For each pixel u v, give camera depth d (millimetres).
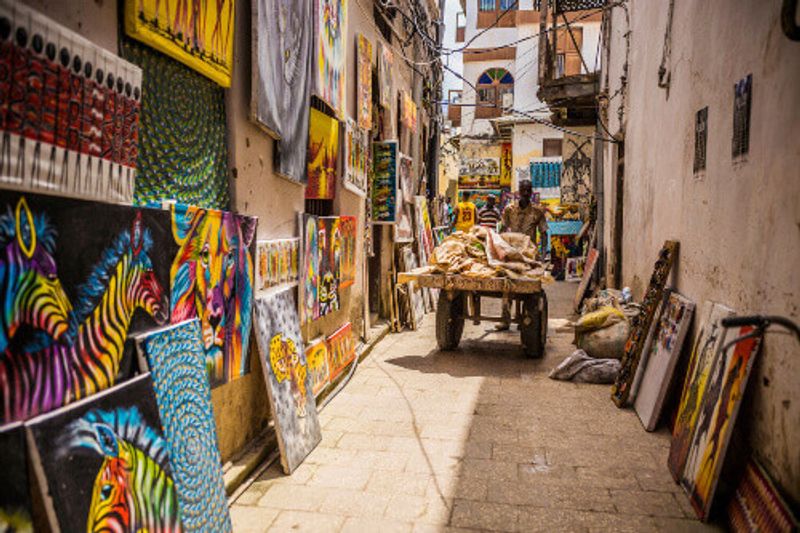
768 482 3021
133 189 2705
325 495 3732
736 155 4031
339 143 6477
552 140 26141
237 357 3766
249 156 4051
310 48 5020
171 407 2762
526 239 7840
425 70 12969
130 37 2771
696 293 4918
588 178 20047
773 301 3260
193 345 3047
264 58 4004
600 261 12539
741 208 3887
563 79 14242
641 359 5672
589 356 6805
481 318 7691
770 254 3340
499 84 31516
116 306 2496
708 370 4039
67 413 2047
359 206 7508
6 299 1911
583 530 3359
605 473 4129
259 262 4109
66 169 2203
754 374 3443
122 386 2365
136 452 2369
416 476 4035
